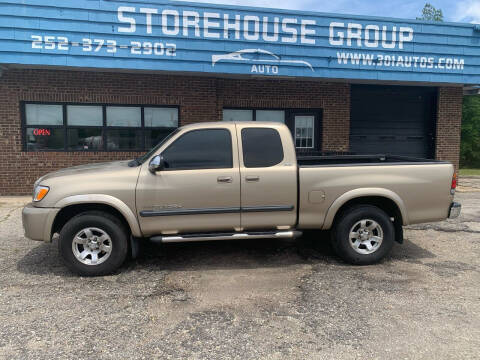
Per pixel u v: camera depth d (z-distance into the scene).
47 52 8.23
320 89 10.98
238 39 9.04
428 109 12.11
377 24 9.73
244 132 4.62
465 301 3.79
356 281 4.30
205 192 4.46
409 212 4.82
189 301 3.79
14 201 8.84
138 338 3.10
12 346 2.97
